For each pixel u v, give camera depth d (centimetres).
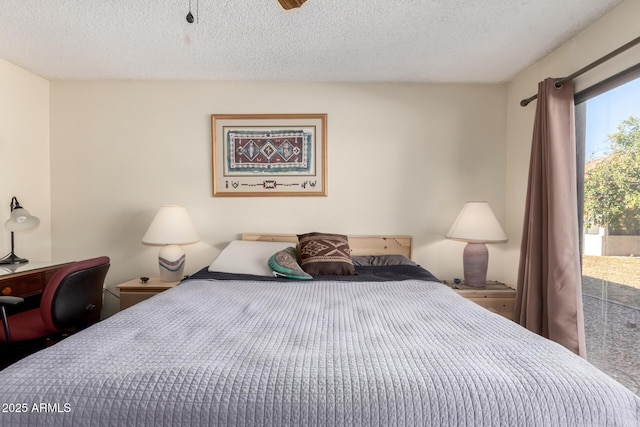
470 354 98
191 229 262
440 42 216
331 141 286
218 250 290
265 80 282
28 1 174
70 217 290
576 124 207
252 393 82
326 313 142
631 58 167
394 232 288
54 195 289
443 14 185
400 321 130
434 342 107
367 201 288
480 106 286
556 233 196
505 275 287
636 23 166
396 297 168
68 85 286
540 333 212
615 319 179
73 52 232
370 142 286
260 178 287
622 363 174
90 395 82
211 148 286
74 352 99
